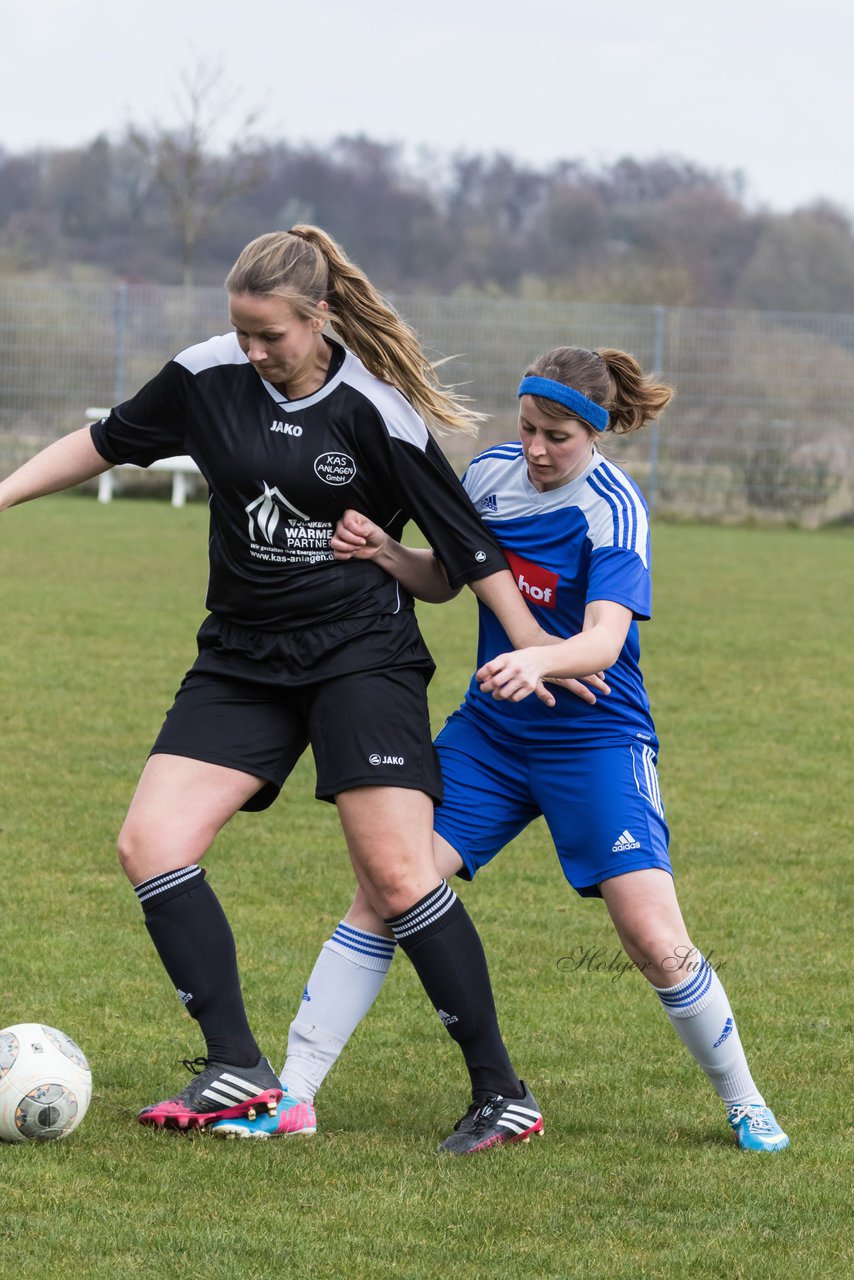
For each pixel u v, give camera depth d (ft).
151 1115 34.14
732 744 83.25
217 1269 27.14
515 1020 44.04
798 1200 31.50
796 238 392.06
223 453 34.45
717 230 442.09
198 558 153.79
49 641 104.88
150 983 45.83
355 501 34.73
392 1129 35.60
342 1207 30.17
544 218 481.87
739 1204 31.22
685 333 226.58
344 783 34.30
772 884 59.06
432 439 35.27
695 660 108.37
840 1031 43.62
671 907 34.91
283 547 34.45
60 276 387.34
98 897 54.34
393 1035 42.75
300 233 34.30
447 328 230.07
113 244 444.96
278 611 34.76
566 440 34.91
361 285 34.42
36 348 229.86
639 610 34.24
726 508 226.38
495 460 37.19
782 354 225.76
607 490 35.55
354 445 34.37
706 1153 34.27
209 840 34.94
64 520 188.55
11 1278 26.55
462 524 35.40
